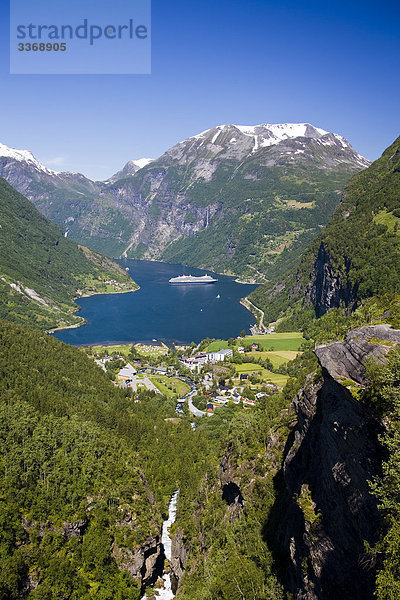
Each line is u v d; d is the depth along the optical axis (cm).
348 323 5734
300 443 6550
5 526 9006
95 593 8875
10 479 9844
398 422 3847
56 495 10144
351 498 4294
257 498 7931
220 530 8856
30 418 12050
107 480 11088
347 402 4494
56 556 9144
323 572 4575
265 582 6250
